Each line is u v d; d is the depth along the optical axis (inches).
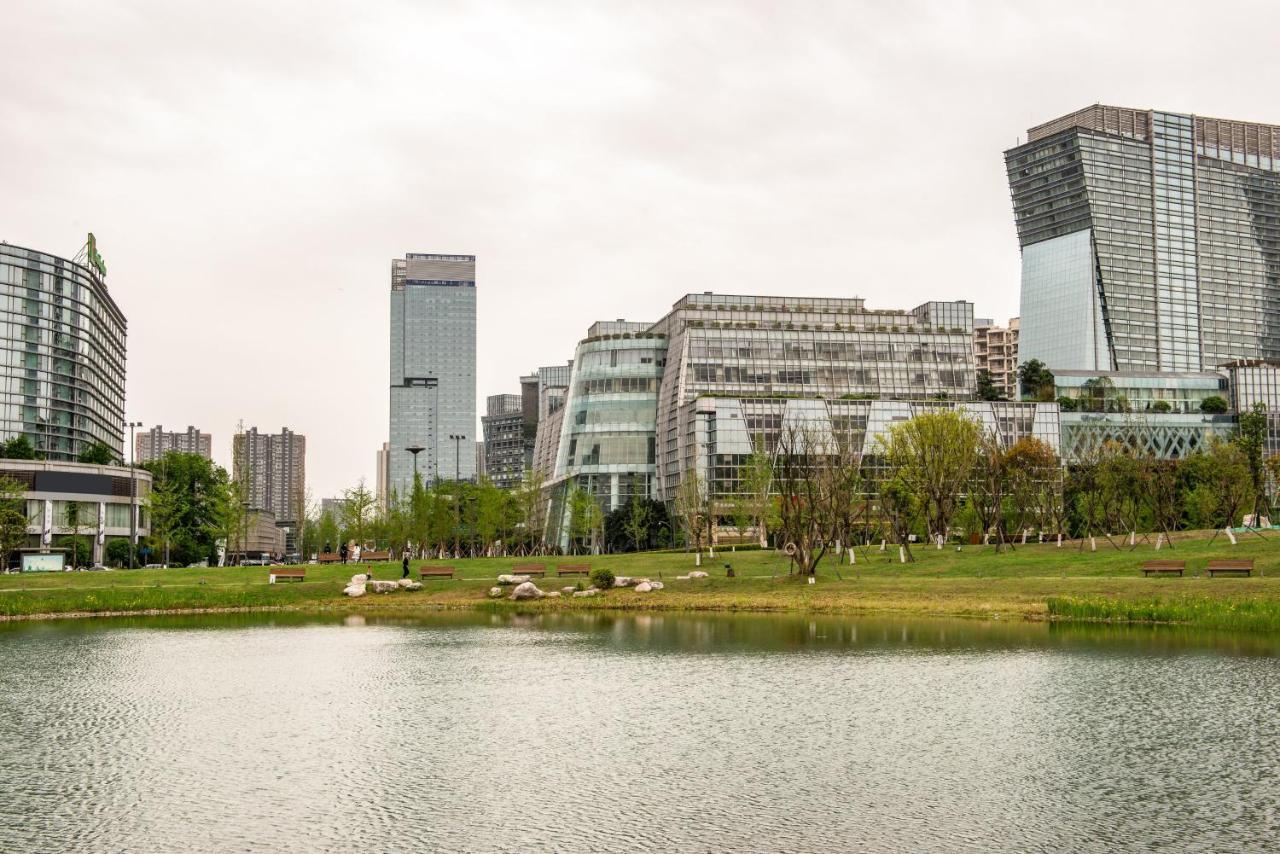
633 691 1831.9
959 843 1018.7
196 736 1499.8
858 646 2401.6
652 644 2507.4
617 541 7529.5
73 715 1656.0
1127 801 1145.4
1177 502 5142.7
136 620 3292.3
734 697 1759.4
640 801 1162.6
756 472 5344.5
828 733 1477.6
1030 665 2057.1
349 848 1024.2
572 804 1154.0
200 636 2787.9
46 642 2650.1
